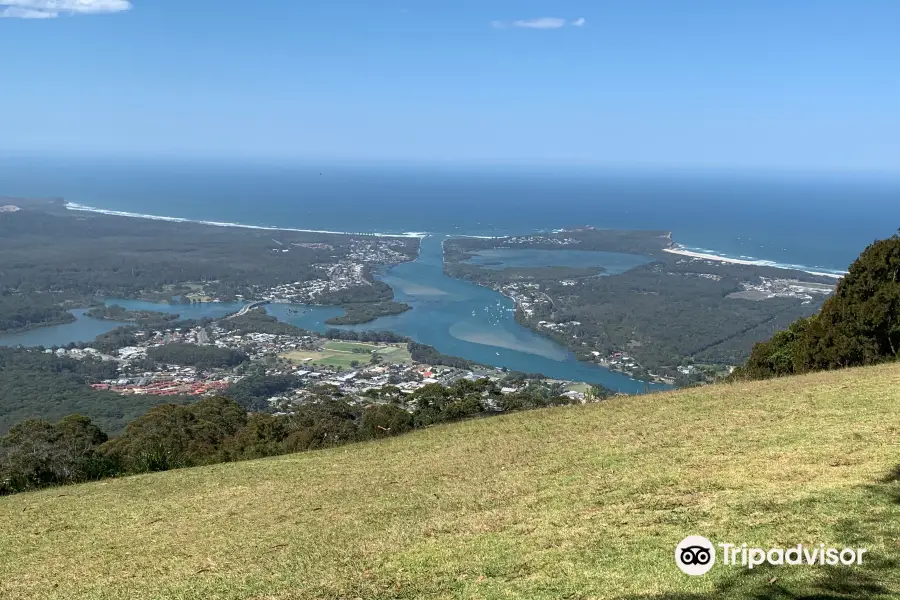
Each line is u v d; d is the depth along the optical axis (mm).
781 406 11055
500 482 9078
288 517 9023
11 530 10203
